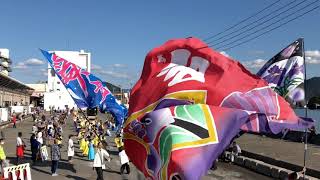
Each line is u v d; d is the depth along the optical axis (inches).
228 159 1283.2
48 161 1157.7
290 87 382.6
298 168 1039.0
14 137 1905.8
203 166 245.8
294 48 385.4
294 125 279.3
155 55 305.7
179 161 246.2
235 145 1278.3
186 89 282.4
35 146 1124.5
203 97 278.2
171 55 301.7
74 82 793.6
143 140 275.3
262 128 274.7
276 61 392.5
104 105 799.1
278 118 278.4
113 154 1316.4
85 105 797.9
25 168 720.3
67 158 1226.6
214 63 285.1
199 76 286.5
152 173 265.4
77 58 5846.5
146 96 296.7
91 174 971.9
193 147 249.3
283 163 1101.7
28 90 5812.0
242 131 283.1
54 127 1531.7
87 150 1268.5
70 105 5418.3
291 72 384.2
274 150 1347.2
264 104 278.1
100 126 1707.7
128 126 291.9
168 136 255.1
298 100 379.9
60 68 791.7
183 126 254.8
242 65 289.0
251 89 282.0
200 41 294.4
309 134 1589.6
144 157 273.7
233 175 1064.2
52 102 5383.9
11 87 4035.4
